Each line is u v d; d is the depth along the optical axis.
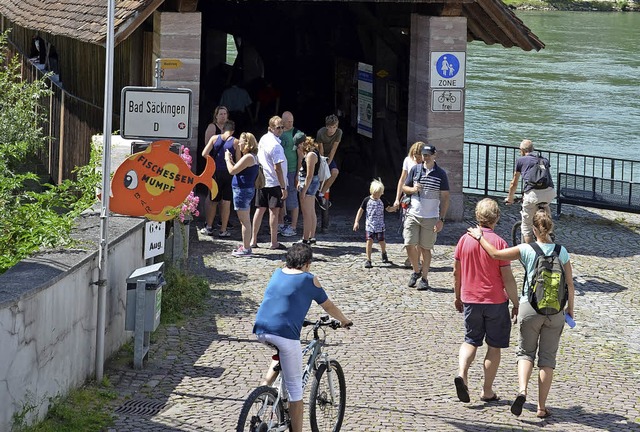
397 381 10.55
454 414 9.64
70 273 8.95
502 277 9.85
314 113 26.06
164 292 12.48
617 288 15.01
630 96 50.25
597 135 41.53
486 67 59.03
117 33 16.12
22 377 7.99
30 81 26.11
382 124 21.48
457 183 18.72
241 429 7.65
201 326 11.95
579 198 20.16
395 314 13.08
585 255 17.09
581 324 13.12
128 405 9.29
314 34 25.66
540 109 46.53
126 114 10.93
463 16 18.44
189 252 15.62
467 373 10.10
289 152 16.86
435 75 18.41
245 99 25.55
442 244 17.08
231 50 57.78
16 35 28.23
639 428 9.51
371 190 15.29
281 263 15.22
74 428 8.52
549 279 9.57
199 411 9.24
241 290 13.63
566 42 71.81
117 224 10.91
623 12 101.31
